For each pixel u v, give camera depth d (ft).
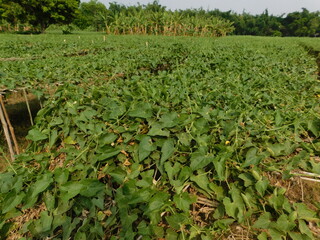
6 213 4.92
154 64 16.67
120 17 89.97
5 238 5.12
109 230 4.65
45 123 6.64
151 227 4.23
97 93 7.57
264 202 4.29
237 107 6.79
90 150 5.43
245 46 29.73
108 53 23.29
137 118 5.86
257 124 5.90
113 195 4.92
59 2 93.66
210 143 5.02
